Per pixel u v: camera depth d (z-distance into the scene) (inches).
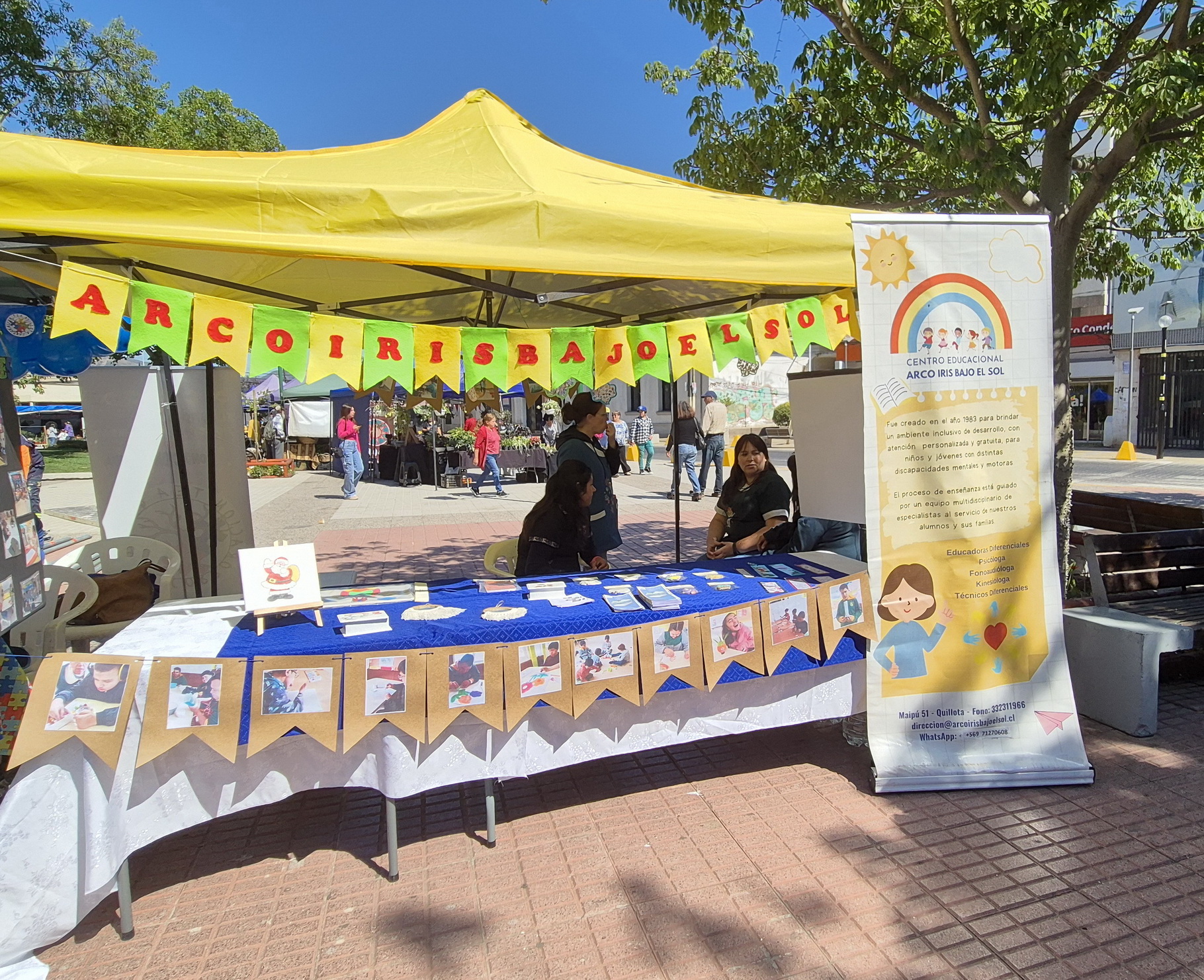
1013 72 245.9
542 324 248.8
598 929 103.3
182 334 108.3
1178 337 845.8
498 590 146.9
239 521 218.5
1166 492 514.3
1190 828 123.5
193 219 106.1
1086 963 95.2
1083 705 167.2
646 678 125.4
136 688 102.3
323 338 116.8
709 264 126.8
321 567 335.9
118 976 96.6
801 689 141.2
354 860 121.2
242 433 219.6
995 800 134.0
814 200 276.7
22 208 99.7
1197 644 160.9
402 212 115.4
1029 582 142.9
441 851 123.0
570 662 121.9
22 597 129.2
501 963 97.4
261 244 105.1
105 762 99.3
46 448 1195.9
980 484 140.5
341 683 110.8
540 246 120.6
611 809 134.6
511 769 122.0
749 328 139.6
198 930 105.2
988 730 141.6
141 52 618.2
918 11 250.8
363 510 517.0
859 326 135.6
